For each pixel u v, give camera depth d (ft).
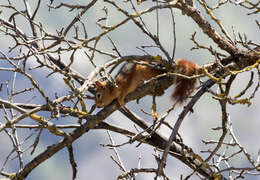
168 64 33.35
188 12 32.58
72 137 32.96
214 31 33.96
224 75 32.94
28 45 31.40
